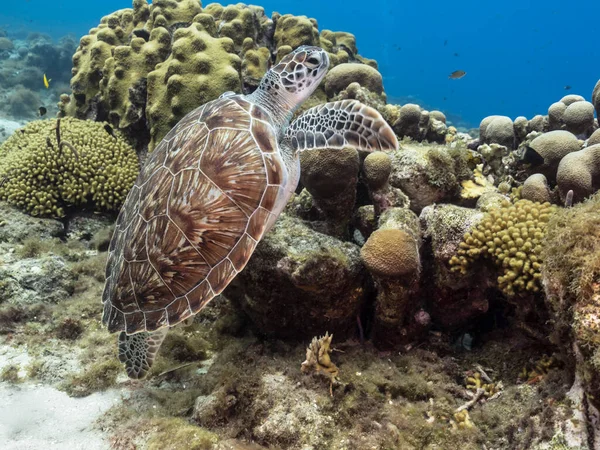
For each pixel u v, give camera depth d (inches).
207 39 65.3
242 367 39.2
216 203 35.0
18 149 67.5
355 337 43.1
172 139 40.6
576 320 27.3
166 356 43.5
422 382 36.9
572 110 55.0
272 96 43.9
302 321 41.4
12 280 47.6
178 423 34.4
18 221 57.4
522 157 47.7
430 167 46.3
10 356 41.9
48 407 36.8
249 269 39.6
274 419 34.4
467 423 34.2
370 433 33.8
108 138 67.0
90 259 54.7
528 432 29.9
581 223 29.3
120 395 38.8
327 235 42.9
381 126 37.6
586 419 27.3
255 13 76.8
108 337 44.9
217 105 40.7
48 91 203.5
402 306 38.0
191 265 34.8
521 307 35.6
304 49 44.6
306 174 43.4
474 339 43.2
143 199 38.2
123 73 68.5
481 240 36.8
